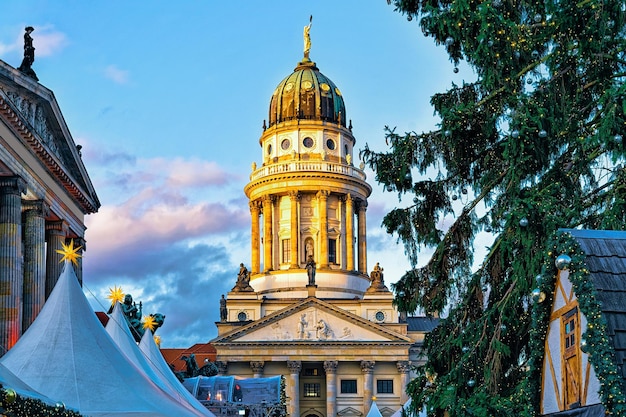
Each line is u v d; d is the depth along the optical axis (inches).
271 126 5984.3
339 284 5585.6
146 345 1930.4
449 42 1279.5
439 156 1412.4
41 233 2178.9
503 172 1349.7
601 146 1256.2
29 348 1226.6
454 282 1432.1
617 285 809.5
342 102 6087.6
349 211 5777.6
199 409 1806.1
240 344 5000.0
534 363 939.3
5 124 1911.9
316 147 5885.8
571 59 1251.2
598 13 1189.1
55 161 2206.0
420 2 1374.3
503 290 1311.5
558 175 1250.6
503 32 1221.1
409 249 1459.2
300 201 5757.9
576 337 842.8
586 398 821.9
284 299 5403.5
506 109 1302.9
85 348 1242.0
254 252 5836.6
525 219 1160.2
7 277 1941.4
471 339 1294.3
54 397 1160.2
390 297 5383.9
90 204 2615.7
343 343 5032.0
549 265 891.4
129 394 1211.9
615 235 864.9
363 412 5007.4
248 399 2352.4
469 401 1152.8
